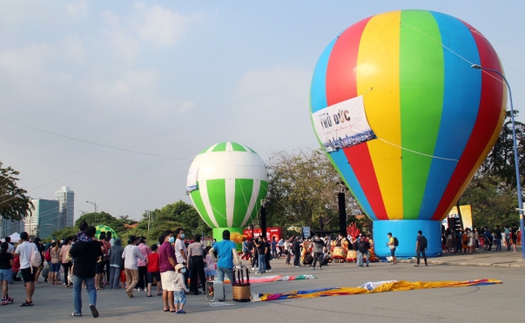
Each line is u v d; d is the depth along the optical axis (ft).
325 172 173.37
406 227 90.17
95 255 35.12
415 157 83.87
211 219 144.05
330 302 37.45
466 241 103.76
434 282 47.24
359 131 85.87
